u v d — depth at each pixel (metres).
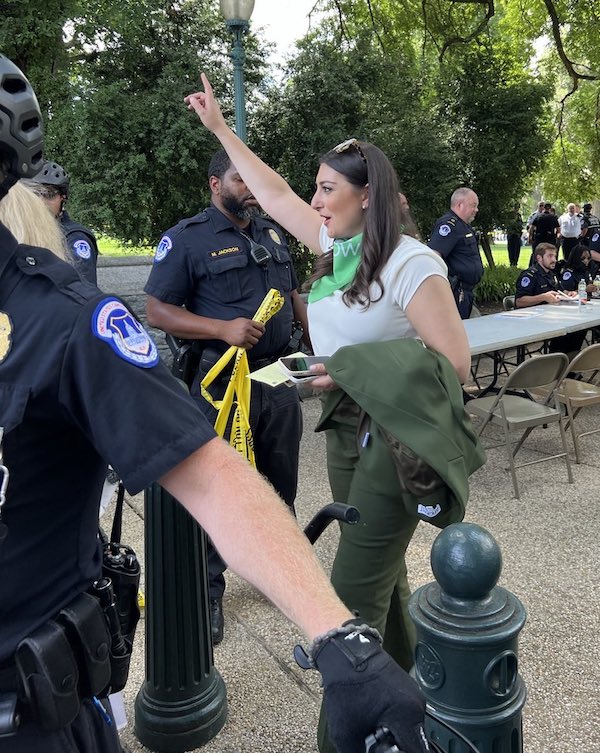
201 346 2.82
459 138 11.32
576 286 7.59
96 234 7.77
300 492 4.16
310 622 0.77
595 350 4.34
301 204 2.37
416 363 1.71
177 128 7.32
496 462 4.59
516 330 5.03
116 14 7.17
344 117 8.92
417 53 13.45
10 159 0.81
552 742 2.14
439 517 1.71
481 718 1.34
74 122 7.08
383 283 1.78
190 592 2.09
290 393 2.88
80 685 0.93
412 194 9.66
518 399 4.47
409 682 0.76
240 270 2.82
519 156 11.53
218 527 0.81
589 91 15.72
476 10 11.55
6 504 0.83
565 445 4.20
